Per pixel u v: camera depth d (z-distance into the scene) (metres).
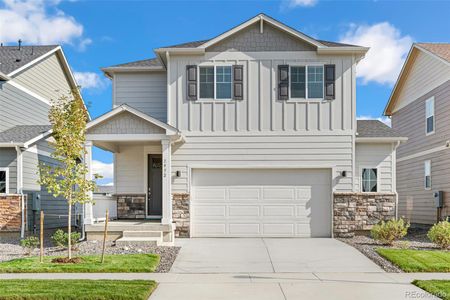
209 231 14.79
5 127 17.48
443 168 18.12
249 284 8.30
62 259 10.23
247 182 14.89
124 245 12.38
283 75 14.89
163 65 15.92
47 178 10.36
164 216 13.41
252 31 15.02
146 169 16.03
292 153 14.79
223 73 14.98
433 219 19.09
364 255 11.29
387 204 14.77
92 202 11.20
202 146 14.87
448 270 9.50
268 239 14.23
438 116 18.66
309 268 9.88
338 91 14.86
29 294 7.25
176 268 9.82
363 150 15.28
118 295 7.19
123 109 13.27
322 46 14.61
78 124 10.55
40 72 20.17
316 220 14.77
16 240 14.79
